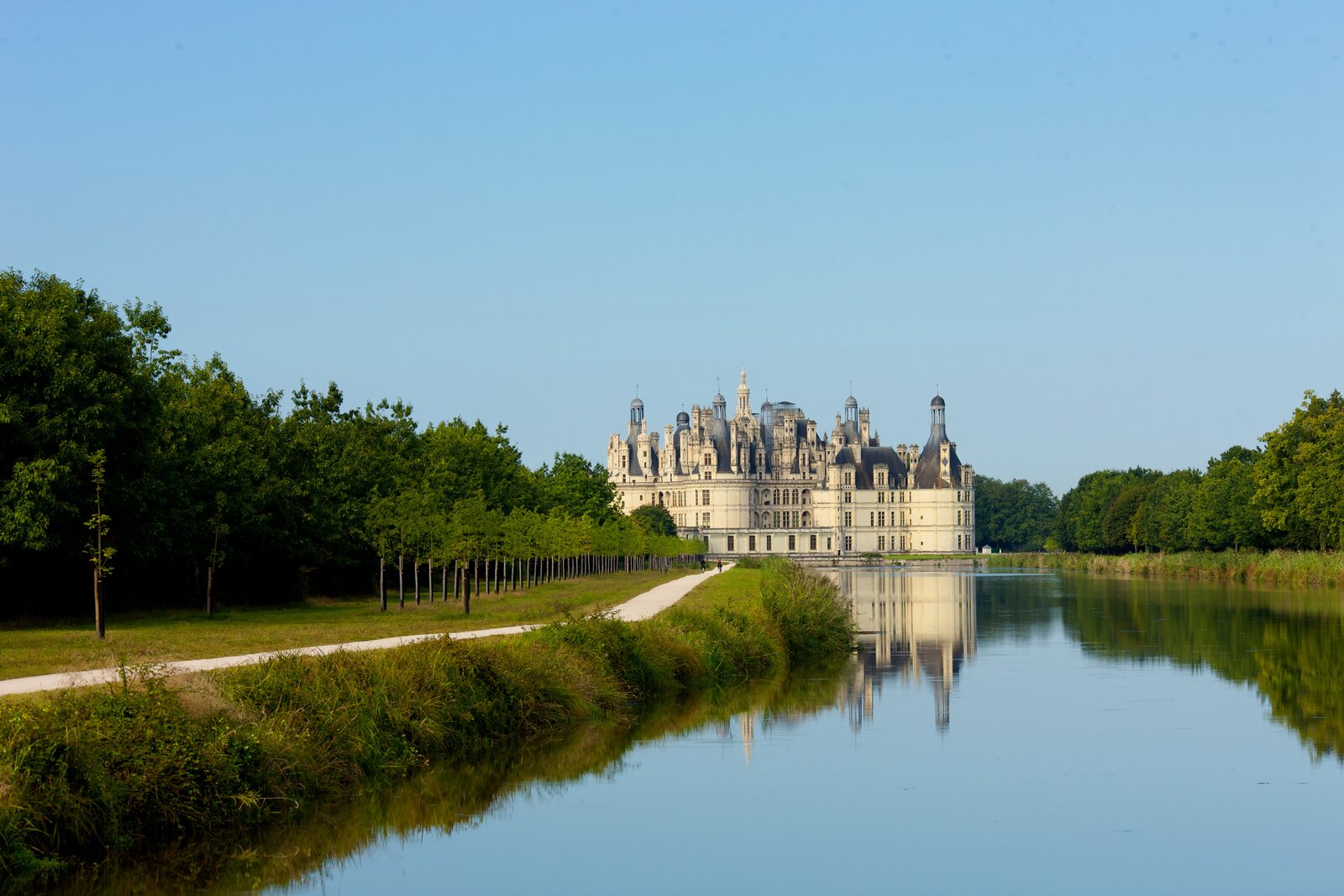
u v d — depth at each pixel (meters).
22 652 45.59
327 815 32.62
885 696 52.41
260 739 31.59
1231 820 34.00
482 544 84.50
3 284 64.81
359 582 98.75
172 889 27.97
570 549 117.31
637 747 41.91
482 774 37.91
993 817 34.28
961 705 50.09
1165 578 150.75
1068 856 31.12
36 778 26.92
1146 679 57.06
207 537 73.00
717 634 58.34
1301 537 129.12
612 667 48.38
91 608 69.50
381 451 95.75
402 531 77.31
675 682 51.72
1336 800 35.78
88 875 26.98
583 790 36.53
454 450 104.81
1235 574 135.25
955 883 29.25
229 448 75.50
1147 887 29.03
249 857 29.45
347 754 34.31
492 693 40.88
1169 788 37.16
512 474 118.12
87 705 29.41
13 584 66.38
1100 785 37.44
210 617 69.50
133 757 28.95
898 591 131.25
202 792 29.72
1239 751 41.78
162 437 70.81
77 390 61.78
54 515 60.66
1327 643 69.44
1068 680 57.00
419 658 39.38
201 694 31.59
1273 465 125.38
